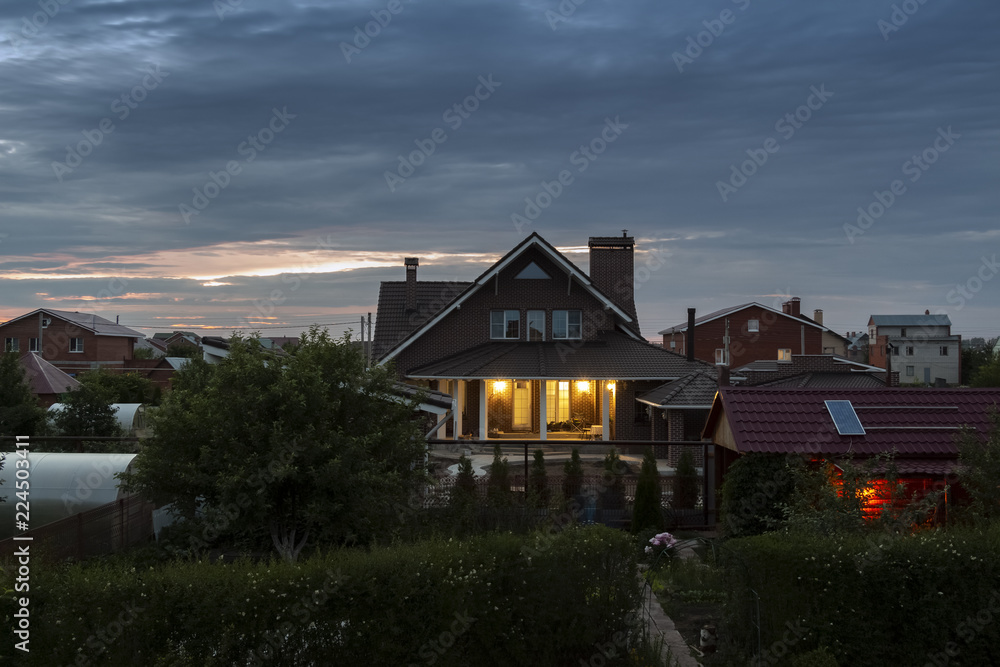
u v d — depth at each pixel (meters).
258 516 12.25
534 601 9.26
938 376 88.06
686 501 20.41
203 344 23.02
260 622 8.19
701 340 66.81
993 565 9.23
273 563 8.81
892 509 12.73
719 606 12.40
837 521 11.88
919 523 13.64
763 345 66.81
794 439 16.05
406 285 39.75
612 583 9.81
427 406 20.59
